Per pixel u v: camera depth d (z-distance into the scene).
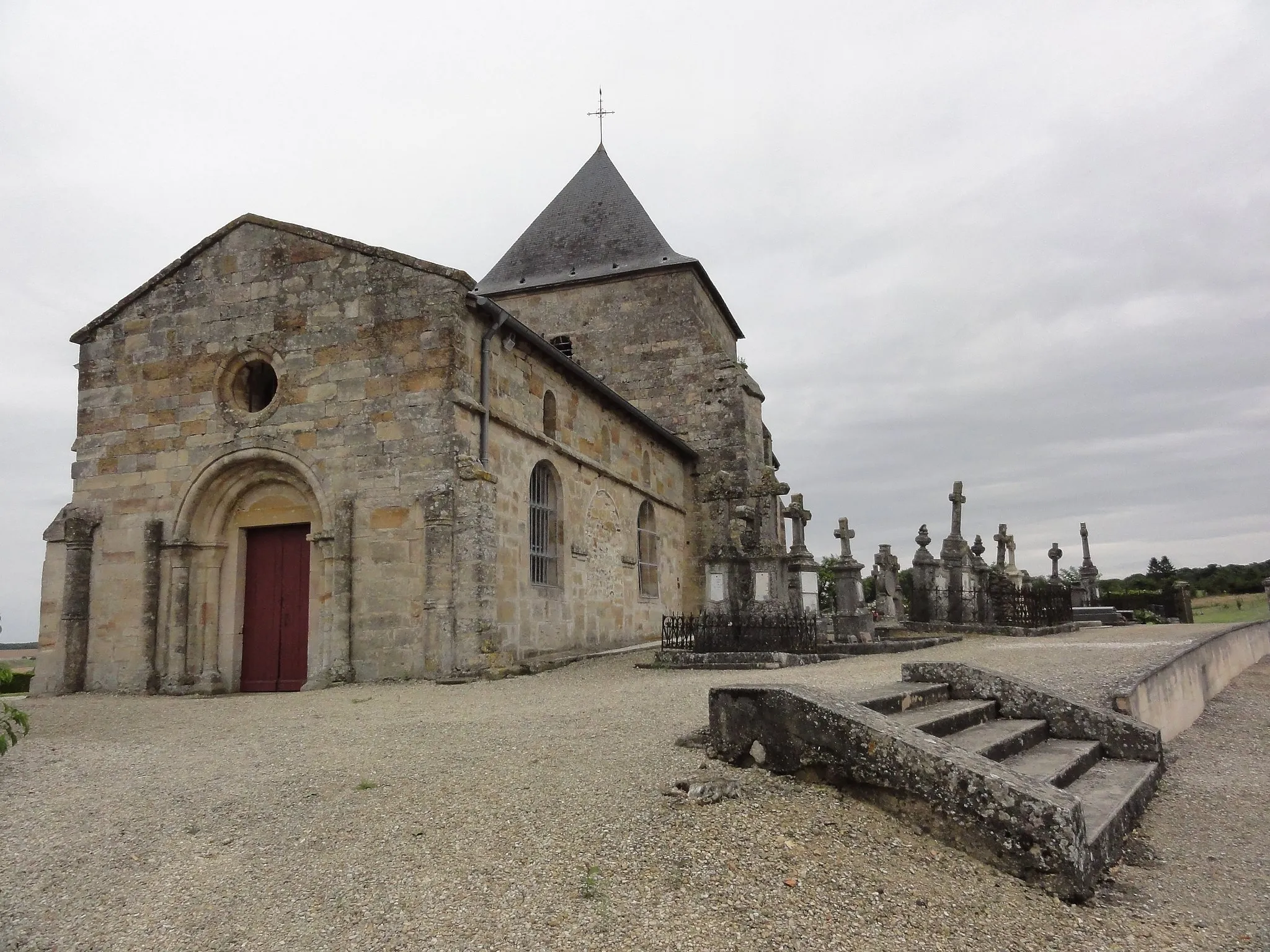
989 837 4.66
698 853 4.47
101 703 12.08
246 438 14.23
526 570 14.96
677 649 15.09
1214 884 4.87
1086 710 7.25
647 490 21.84
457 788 5.63
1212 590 49.75
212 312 14.85
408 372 13.48
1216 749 8.51
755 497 16.66
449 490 12.89
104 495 14.91
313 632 13.51
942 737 6.34
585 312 27.67
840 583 17.81
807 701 5.48
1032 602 20.81
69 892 4.39
